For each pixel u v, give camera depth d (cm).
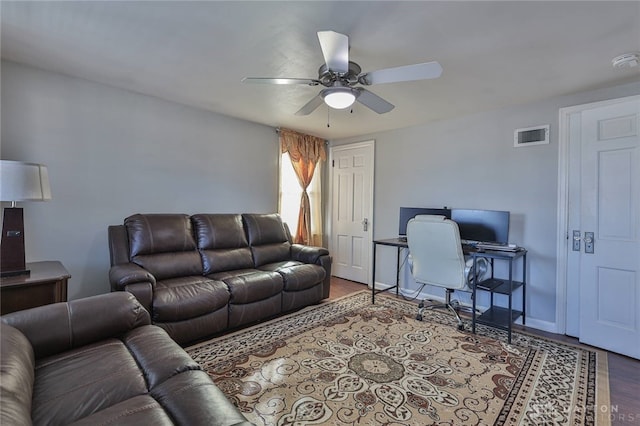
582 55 214
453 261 285
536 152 307
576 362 234
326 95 214
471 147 353
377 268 445
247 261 346
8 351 115
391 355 238
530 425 164
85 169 280
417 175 402
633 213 247
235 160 391
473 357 238
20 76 247
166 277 283
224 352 240
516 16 171
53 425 102
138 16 179
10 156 245
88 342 158
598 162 267
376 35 192
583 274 273
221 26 187
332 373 212
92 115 282
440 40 197
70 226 273
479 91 281
